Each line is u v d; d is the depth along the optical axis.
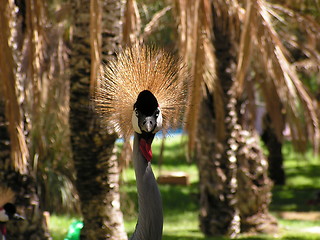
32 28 7.60
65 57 12.25
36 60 7.83
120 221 8.58
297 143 11.70
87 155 8.25
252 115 14.07
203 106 12.42
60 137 13.77
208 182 12.63
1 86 7.27
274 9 13.70
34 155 13.98
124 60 4.37
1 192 8.33
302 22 13.91
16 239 8.49
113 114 4.25
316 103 12.50
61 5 12.13
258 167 13.62
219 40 12.34
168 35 13.48
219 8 11.34
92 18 7.03
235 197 12.67
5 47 6.93
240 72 8.13
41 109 11.91
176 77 4.38
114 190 8.51
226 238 12.31
